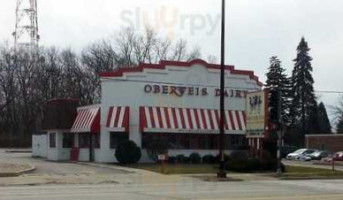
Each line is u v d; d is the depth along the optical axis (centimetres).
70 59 8944
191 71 4544
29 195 1938
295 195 2084
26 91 9056
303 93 9638
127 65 8325
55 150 4809
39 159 5038
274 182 2933
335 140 7962
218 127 4491
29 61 9169
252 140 3884
